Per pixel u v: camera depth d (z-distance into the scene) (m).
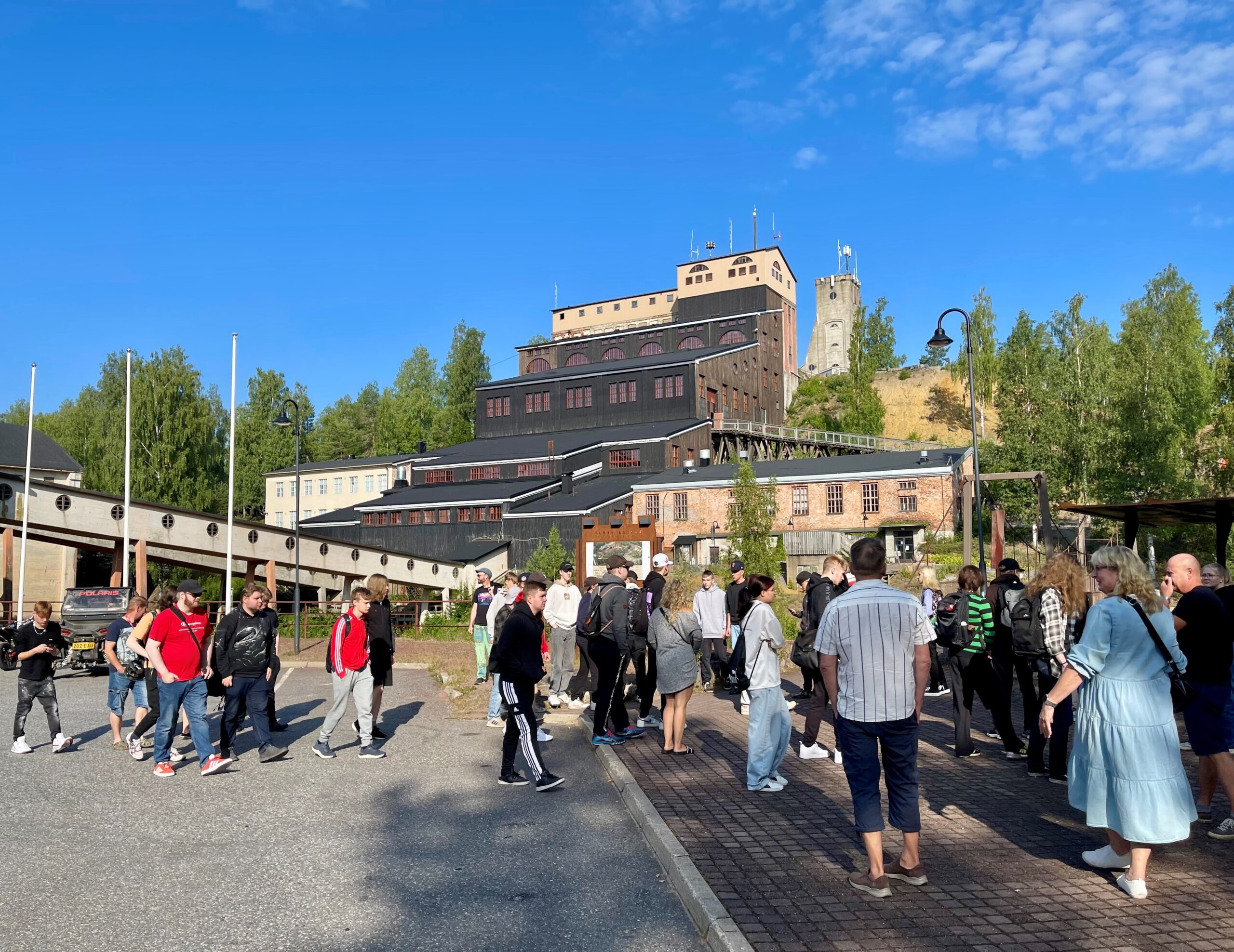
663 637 10.20
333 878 6.20
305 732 12.55
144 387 63.78
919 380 120.19
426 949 4.98
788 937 4.86
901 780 5.70
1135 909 5.24
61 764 10.39
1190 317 71.12
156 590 10.08
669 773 9.19
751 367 83.69
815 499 54.56
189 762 10.48
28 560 43.69
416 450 97.81
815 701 10.09
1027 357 66.44
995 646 9.64
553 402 77.94
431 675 19.95
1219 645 6.64
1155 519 19.16
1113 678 5.63
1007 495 58.03
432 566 43.00
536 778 8.84
